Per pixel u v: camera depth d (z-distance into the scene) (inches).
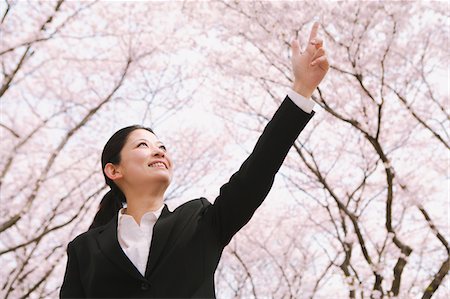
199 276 71.9
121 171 83.5
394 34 279.1
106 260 73.4
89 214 379.6
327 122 360.2
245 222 75.9
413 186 364.2
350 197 336.8
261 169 73.9
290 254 468.8
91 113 322.0
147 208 81.0
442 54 327.9
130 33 359.9
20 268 319.6
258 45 323.9
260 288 480.1
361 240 283.4
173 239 73.7
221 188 77.6
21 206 351.9
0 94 292.5
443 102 337.4
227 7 321.7
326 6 289.3
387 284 311.6
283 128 74.5
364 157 362.9
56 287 383.6
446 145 296.4
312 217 426.0
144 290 70.7
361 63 297.0
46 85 359.9
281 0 292.4
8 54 315.3
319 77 76.9
